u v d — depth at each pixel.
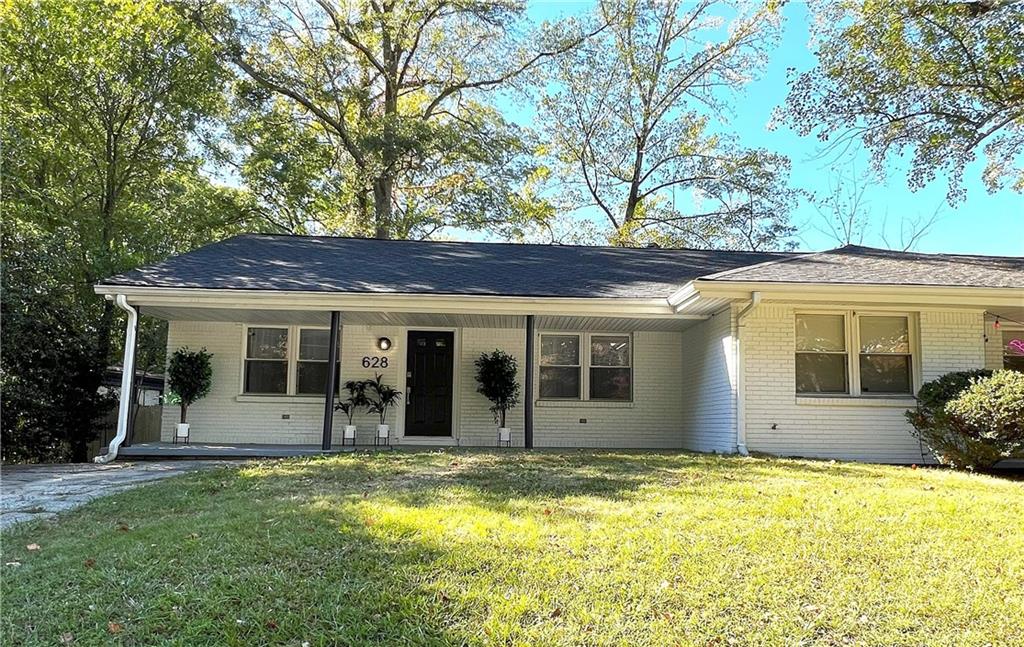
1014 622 3.41
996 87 13.71
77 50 14.66
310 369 12.45
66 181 15.73
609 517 4.96
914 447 9.89
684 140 26.72
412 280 10.96
